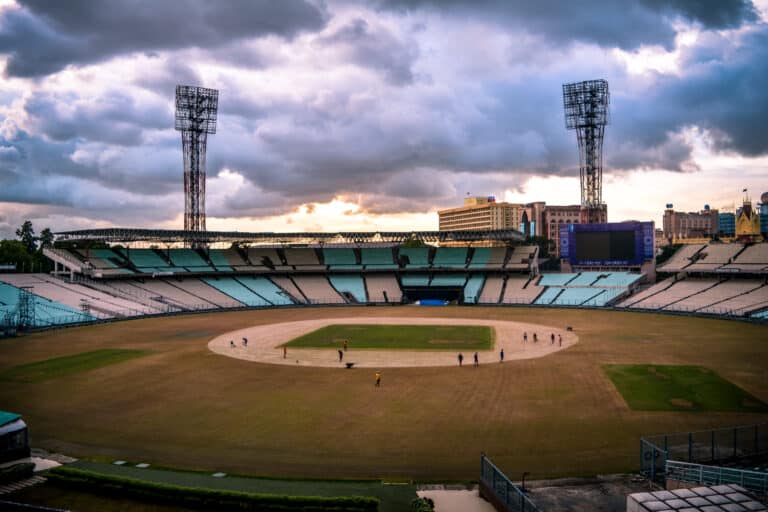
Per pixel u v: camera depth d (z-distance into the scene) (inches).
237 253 6299.2
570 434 1539.1
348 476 1275.8
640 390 2006.6
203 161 5684.1
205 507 1037.8
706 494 873.5
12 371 2429.9
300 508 1007.6
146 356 2785.4
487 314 4658.0
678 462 1170.0
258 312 4980.3
